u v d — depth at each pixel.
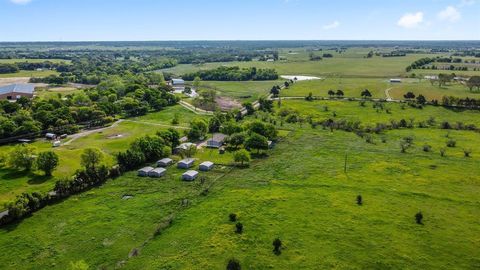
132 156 110.06
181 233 74.75
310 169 110.88
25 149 106.00
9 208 78.75
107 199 89.94
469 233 74.44
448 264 64.75
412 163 115.56
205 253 67.81
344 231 74.94
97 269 63.72
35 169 106.06
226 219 80.00
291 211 83.50
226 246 69.94
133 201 89.19
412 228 76.19
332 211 83.38
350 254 67.44
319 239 72.12
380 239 72.12
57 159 104.31
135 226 77.62
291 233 74.31
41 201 85.06
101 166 101.62
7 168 107.19
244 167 113.56
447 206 86.00
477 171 107.94
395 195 91.88
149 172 105.56
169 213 83.44
